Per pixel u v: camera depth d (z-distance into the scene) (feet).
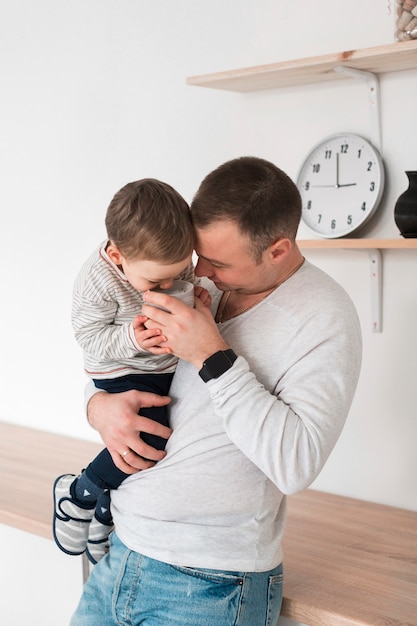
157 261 4.63
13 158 9.40
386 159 6.75
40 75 9.05
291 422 4.55
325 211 6.98
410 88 6.57
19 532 6.95
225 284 4.87
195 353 4.71
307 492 7.44
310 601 5.31
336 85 6.97
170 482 4.94
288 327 4.80
